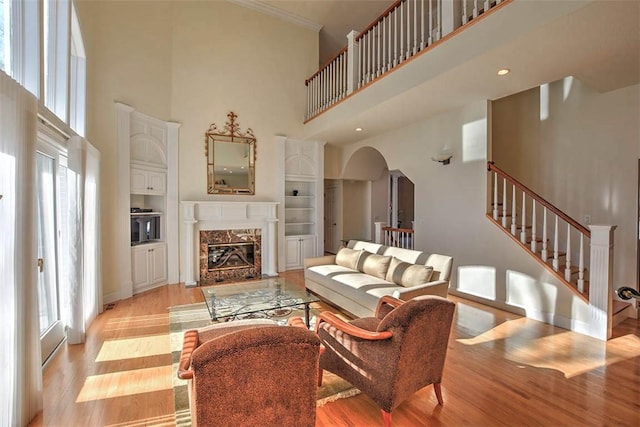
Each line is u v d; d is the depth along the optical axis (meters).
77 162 2.90
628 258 3.64
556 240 3.46
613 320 3.29
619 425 1.83
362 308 3.36
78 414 1.95
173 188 5.14
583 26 2.44
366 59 4.88
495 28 2.81
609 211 3.81
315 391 1.42
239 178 5.79
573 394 2.13
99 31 4.09
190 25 5.32
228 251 5.77
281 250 6.29
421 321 1.78
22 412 1.81
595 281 3.07
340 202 8.21
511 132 4.93
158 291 4.73
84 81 3.67
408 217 8.94
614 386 2.22
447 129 4.71
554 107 4.38
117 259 4.28
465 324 3.44
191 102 5.33
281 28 6.25
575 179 4.15
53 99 2.95
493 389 2.20
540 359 2.63
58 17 3.00
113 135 4.24
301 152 6.57
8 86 1.72
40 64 2.39
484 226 4.20
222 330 2.04
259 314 3.75
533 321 3.54
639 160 3.57
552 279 3.46
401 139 5.57
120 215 4.30
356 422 1.90
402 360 1.75
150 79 4.79
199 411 1.22
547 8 2.43
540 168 4.54
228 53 5.69
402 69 3.92
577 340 3.01
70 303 2.90
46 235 2.79
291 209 6.67
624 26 2.43
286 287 3.74
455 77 3.45
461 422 1.88
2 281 1.68
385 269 3.79
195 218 5.32
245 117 5.85
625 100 3.66
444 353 2.04
